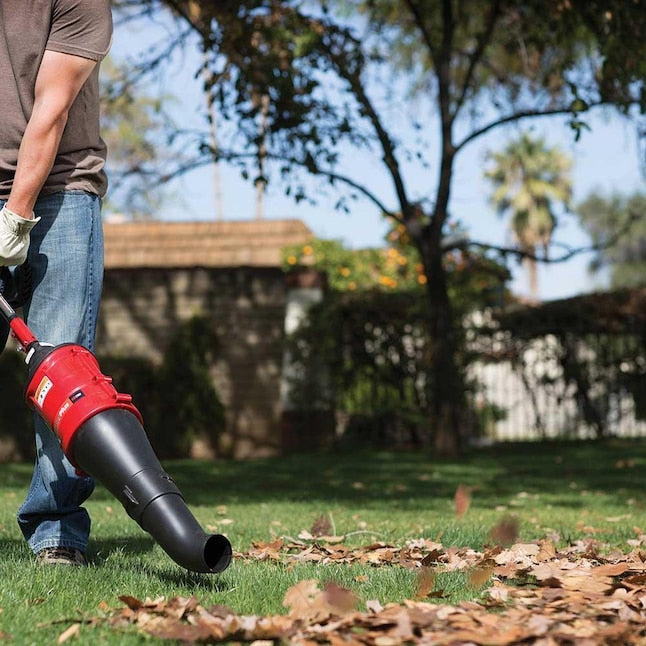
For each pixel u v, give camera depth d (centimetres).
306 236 1455
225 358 1332
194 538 240
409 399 1316
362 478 898
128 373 1291
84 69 305
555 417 1370
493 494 742
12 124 311
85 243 320
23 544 372
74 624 225
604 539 431
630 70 941
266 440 1320
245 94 1005
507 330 1344
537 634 212
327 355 1299
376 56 1093
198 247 1427
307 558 352
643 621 232
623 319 1334
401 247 1497
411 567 326
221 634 212
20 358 1255
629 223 1177
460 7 1153
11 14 309
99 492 732
